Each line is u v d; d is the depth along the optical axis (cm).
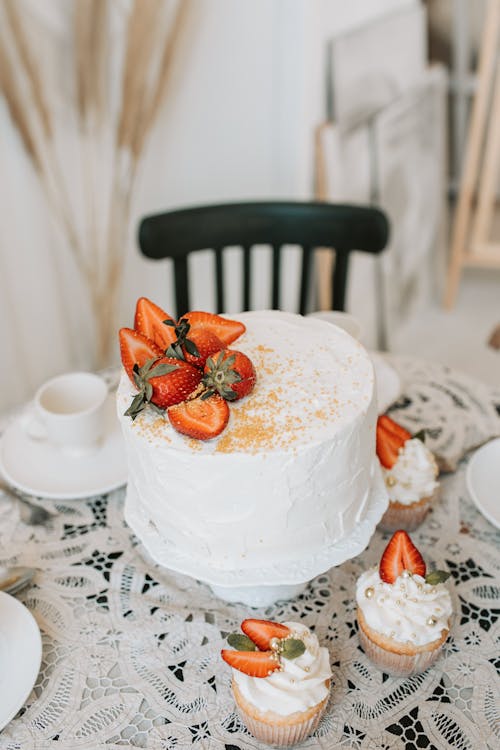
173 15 211
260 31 230
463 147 359
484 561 118
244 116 244
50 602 113
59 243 223
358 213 184
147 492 104
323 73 244
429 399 153
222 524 99
